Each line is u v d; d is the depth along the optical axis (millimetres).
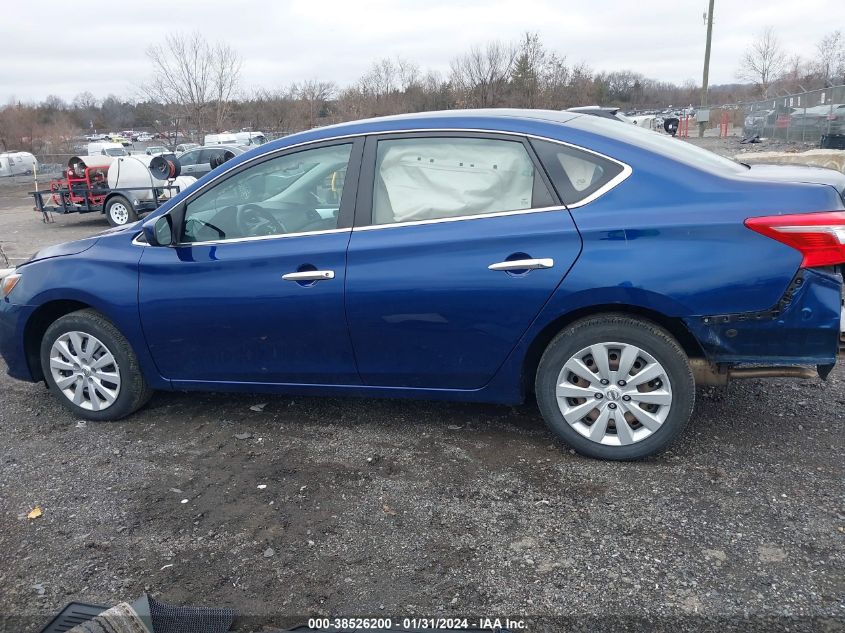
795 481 3293
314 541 3031
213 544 3045
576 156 3408
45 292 4250
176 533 3137
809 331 3125
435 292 3494
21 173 33531
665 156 3357
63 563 2961
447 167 3590
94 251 4234
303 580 2787
